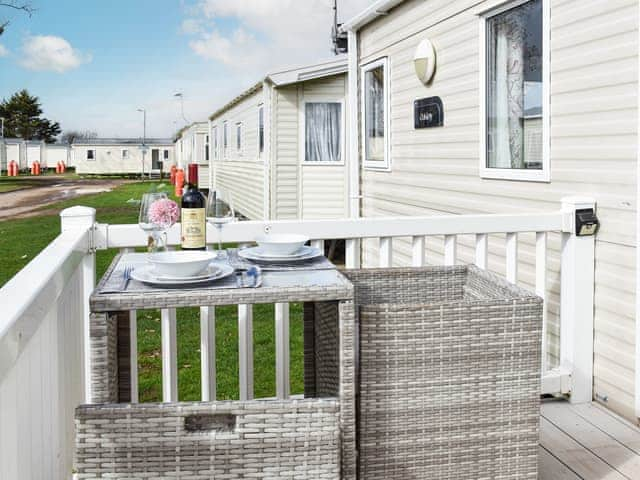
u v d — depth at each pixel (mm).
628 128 3070
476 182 4812
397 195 6434
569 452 2691
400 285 2574
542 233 3227
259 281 1886
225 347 4957
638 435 2861
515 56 4219
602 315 3205
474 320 1989
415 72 5879
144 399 3898
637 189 2986
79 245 2299
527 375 2047
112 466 1589
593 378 3273
